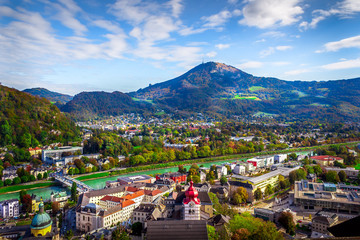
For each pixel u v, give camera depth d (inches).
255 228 7583.7
